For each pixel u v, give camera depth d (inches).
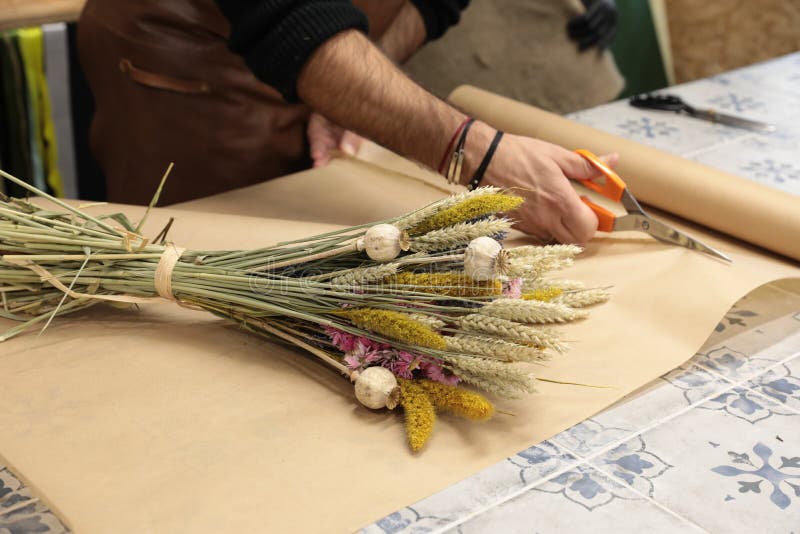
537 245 47.7
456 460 31.5
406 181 56.8
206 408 33.7
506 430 33.3
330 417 33.6
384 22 70.8
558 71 111.7
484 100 63.1
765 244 47.6
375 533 28.3
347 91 45.8
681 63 132.4
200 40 64.5
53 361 36.4
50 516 29.8
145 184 70.2
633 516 29.2
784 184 56.5
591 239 48.2
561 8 107.6
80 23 67.8
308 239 35.6
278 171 69.7
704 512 29.5
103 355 36.9
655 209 53.7
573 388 35.6
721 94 72.5
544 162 45.6
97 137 72.2
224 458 31.0
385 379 32.3
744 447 32.9
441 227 32.9
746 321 42.1
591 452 32.4
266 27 44.6
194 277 36.2
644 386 36.8
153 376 35.6
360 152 60.5
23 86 82.4
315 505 29.0
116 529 27.6
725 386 36.8
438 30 71.0
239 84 65.7
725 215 48.6
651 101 69.2
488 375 31.7
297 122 68.9
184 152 68.0
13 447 31.2
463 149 46.0
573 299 40.0
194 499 29.0
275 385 35.4
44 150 86.4
